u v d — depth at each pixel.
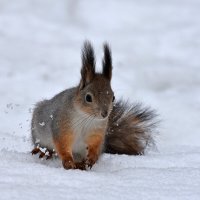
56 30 25.98
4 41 23.88
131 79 20.42
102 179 8.39
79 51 23.22
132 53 23.16
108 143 12.55
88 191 7.59
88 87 9.68
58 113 10.02
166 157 11.23
